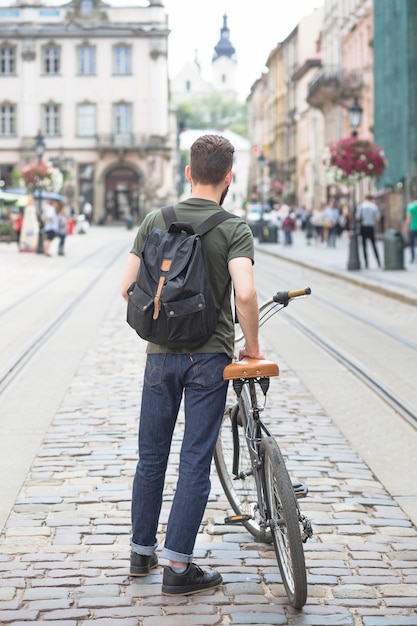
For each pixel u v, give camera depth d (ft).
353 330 48.93
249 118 451.94
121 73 280.92
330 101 207.82
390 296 66.64
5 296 67.21
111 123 282.15
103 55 280.10
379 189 147.64
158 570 17.44
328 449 25.25
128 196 288.30
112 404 30.60
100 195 284.41
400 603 15.89
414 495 21.49
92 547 18.39
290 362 39.01
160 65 280.31
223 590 16.52
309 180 258.16
